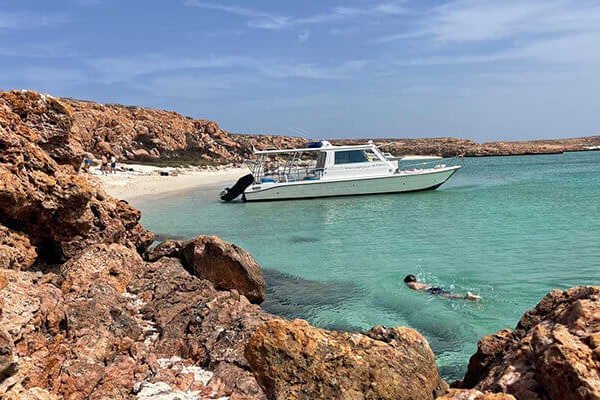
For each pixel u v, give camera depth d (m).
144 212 23.05
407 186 27.98
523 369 3.29
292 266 12.45
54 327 5.38
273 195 26.58
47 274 7.53
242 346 5.72
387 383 3.79
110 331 5.72
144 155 53.69
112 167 39.12
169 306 7.12
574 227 16.89
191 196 29.39
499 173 46.59
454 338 7.68
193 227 18.80
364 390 3.72
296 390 3.68
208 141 67.62
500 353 4.22
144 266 8.55
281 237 16.61
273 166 31.55
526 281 10.63
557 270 11.45
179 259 9.52
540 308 4.32
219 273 9.05
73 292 6.68
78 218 8.59
